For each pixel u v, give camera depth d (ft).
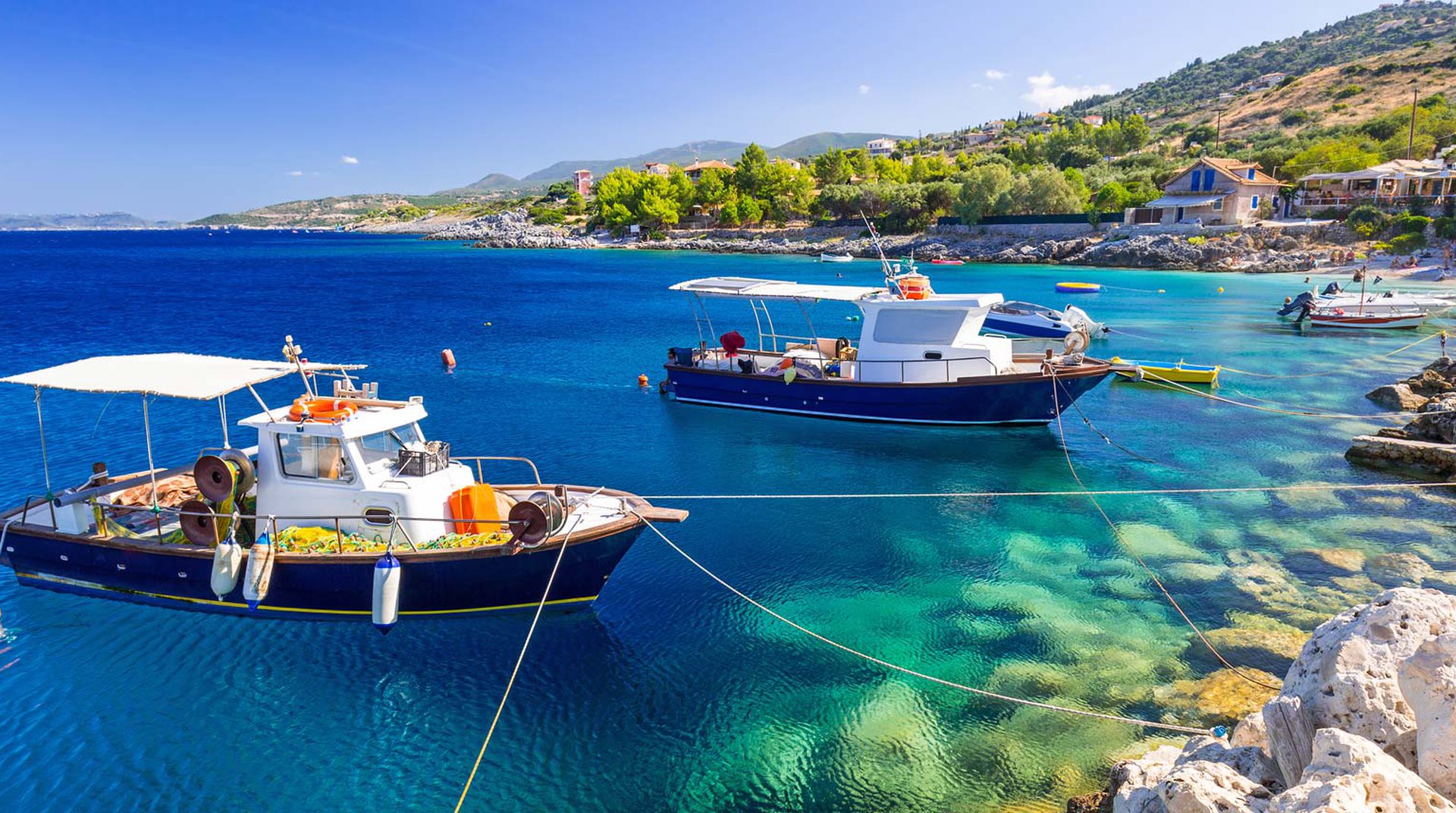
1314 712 21.12
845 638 43.34
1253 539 54.90
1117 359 100.94
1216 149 410.52
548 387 105.40
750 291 90.17
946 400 81.97
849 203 393.70
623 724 36.47
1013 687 38.55
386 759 34.37
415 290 239.71
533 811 31.60
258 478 46.16
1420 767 18.16
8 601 46.60
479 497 45.27
